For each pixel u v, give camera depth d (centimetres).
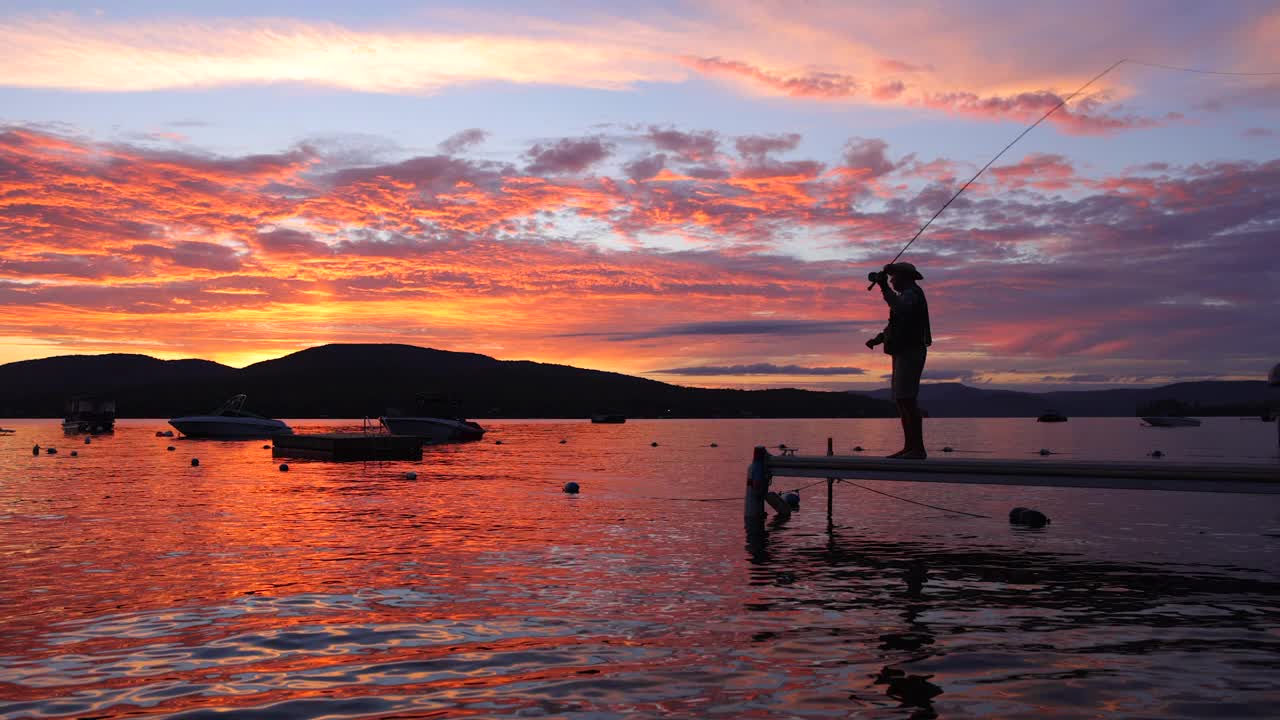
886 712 723
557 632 1005
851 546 1738
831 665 866
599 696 765
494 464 4881
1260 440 10625
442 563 1498
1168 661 884
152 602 1170
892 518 2273
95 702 753
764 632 1007
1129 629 1025
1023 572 1436
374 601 1178
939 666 862
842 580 1349
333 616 1087
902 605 1161
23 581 1323
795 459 2061
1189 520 2236
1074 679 819
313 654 909
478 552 1628
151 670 849
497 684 802
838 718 709
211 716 714
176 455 5781
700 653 912
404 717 711
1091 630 1020
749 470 2144
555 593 1238
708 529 2003
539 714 718
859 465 1930
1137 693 775
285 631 1009
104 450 6594
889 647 937
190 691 783
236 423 8600
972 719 707
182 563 1491
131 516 2220
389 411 9412
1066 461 1644
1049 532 1981
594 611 1117
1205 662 881
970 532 1983
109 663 873
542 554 1606
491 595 1223
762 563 1517
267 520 2141
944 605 1163
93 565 1468
